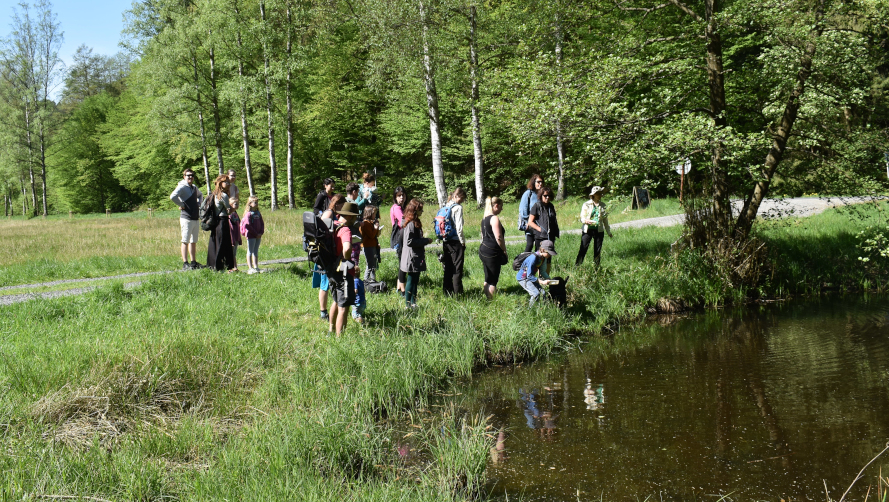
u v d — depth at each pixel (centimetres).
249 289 856
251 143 3488
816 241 1259
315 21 2722
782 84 988
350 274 634
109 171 5131
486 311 773
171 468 370
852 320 807
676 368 624
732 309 920
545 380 602
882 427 450
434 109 1903
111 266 1170
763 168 1002
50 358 518
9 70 4378
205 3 2784
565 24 1122
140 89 3325
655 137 928
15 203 6750
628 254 1162
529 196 934
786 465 395
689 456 412
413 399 543
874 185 1003
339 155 3262
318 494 332
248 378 542
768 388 546
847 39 895
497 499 359
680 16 1214
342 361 572
